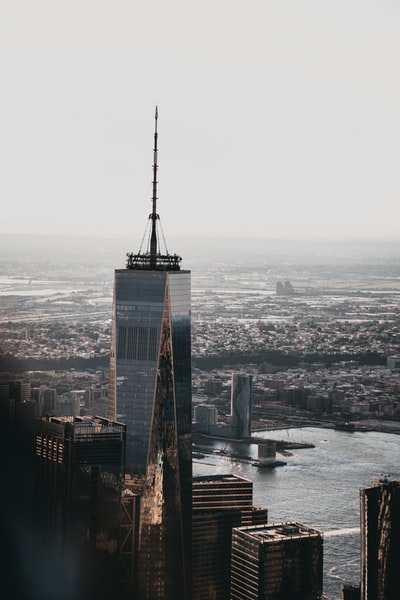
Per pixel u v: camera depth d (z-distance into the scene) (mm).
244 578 193375
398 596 194875
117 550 179375
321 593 194500
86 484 173125
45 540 170375
